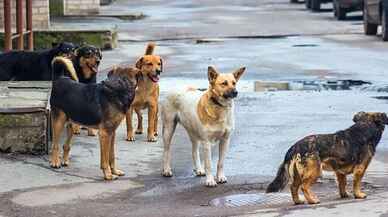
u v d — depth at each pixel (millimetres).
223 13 52125
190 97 12148
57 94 12836
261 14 51250
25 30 28641
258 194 11352
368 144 10320
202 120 11805
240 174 12586
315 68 25125
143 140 15062
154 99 14953
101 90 12398
